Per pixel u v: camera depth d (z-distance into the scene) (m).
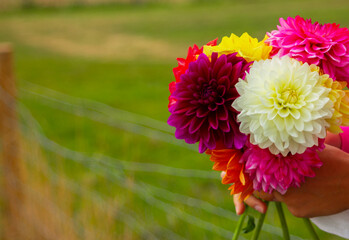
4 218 2.41
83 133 3.63
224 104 0.73
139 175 2.88
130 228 1.82
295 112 0.68
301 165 0.72
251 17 8.95
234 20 8.85
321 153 0.79
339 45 0.73
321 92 0.69
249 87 0.70
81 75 5.91
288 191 0.82
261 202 0.93
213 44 0.83
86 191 1.98
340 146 0.97
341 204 0.81
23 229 2.32
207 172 2.85
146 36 8.29
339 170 0.79
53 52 7.53
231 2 11.04
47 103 4.46
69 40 8.45
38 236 2.22
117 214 1.82
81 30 9.34
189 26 8.81
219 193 2.57
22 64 6.75
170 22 9.40
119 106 4.46
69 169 2.52
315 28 0.76
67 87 5.34
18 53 7.58
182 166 3.00
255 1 10.68
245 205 0.99
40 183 2.15
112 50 7.41
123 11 11.47
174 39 7.86
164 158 3.12
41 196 2.15
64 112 4.15
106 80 5.56
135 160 3.07
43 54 7.41
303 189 0.81
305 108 0.68
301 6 9.21
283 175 0.72
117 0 12.38
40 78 5.87
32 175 2.21
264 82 0.70
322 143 0.72
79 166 2.57
